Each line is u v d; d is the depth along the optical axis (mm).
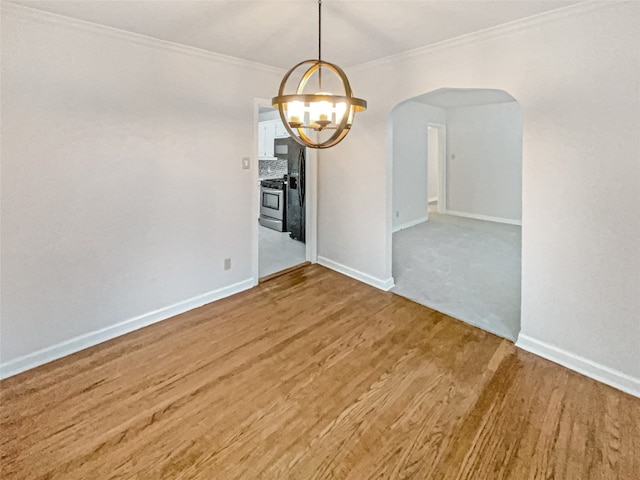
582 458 1646
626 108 1988
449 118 7801
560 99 2238
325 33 2629
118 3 2148
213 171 3365
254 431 1838
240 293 3711
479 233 6234
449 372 2332
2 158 2211
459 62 2744
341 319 3109
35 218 2373
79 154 2521
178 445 1746
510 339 2740
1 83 2164
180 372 2357
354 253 4082
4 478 1553
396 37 2691
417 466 1617
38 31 2266
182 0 2113
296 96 1547
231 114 3426
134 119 2775
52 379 2281
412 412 1965
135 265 2916
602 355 2217
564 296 2354
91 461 1647
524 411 1962
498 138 7113
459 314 3172
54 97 2369
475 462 1635
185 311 3289
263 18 2373
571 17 2137
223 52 3121
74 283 2588
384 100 3414
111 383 2240
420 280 4016
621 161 2035
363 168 3809
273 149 6883
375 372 2340
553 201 2342
